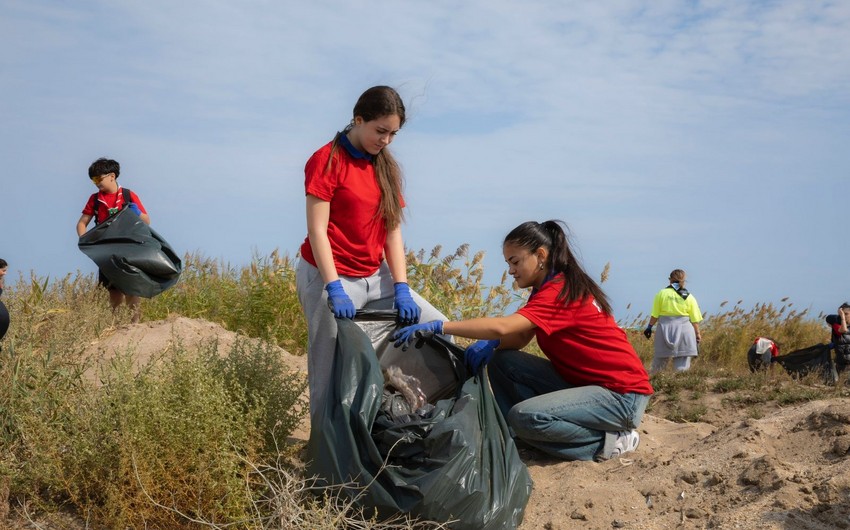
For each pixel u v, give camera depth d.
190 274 9.62
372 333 4.44
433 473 3.68
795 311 15.45
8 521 3.92
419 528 3.69
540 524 4.11
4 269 8.23
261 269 9.22
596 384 4.86
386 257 4.61
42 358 4.73
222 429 4.05
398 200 4.49
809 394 7.71
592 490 4.34
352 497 3.73
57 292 7.40
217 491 3.88
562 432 4.71
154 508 3.87
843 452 4.45
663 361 11.81
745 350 14.04
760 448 4.64
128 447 3.89
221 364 4.70
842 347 10.64
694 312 11.76
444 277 8.12
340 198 4.31
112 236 7.68
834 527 3.75
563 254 4.76
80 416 4.25
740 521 3.84
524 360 5.11
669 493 4.28
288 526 3.61
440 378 4.53
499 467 3.94
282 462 4.43
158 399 4.10
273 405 4.50
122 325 7.34
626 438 4.91
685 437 5.54
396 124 4.25
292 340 8.28
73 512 4.03
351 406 3.87
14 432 4.24
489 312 8.25
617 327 4.92
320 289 4.39
